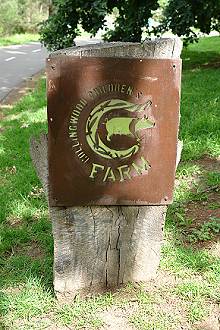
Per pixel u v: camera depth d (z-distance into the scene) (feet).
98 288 10.15
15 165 17.52
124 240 9.93
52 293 10.03
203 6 35.01
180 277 10.28
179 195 13.88
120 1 36.04
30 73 44.27
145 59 8.86
